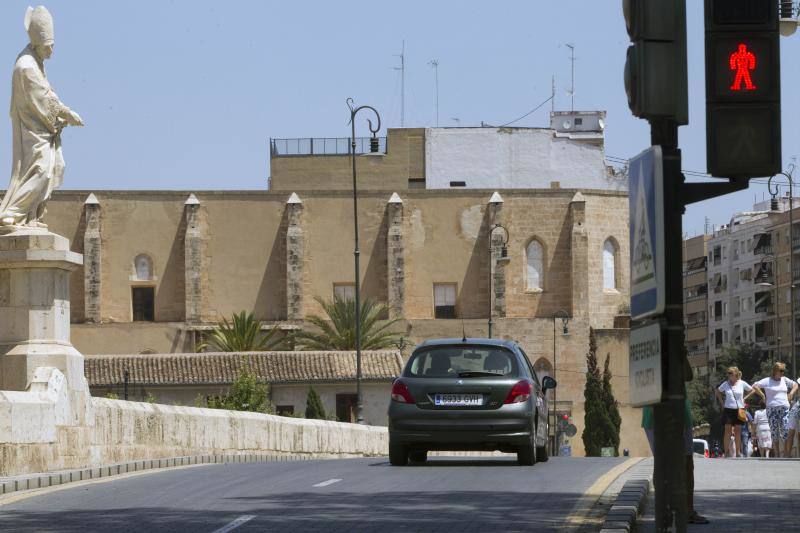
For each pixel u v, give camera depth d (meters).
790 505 25.89
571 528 22.12
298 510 24.59
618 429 151.75
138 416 44.25
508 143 179.50
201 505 25.55
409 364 39.03
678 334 16.72
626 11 16.75
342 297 168.38
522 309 168.50
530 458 38.47
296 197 168.12
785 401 50.78
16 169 41.34
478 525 22.44
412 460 42.88
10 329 40.22
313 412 129.12
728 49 16.30
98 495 28.22
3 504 26.67
